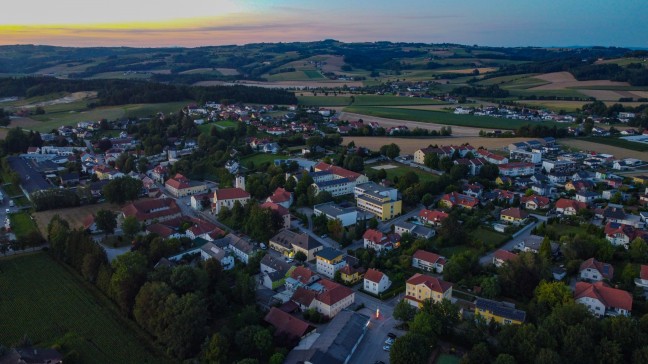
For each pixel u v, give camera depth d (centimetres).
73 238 19862
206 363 13688
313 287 17412
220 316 16200
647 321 13800
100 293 17588
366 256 19750
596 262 18275
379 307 16775
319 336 14562
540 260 17950
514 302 16650
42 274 19050
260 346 13900
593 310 15662
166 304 14700
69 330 15412
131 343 14825
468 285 17675
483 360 12950
